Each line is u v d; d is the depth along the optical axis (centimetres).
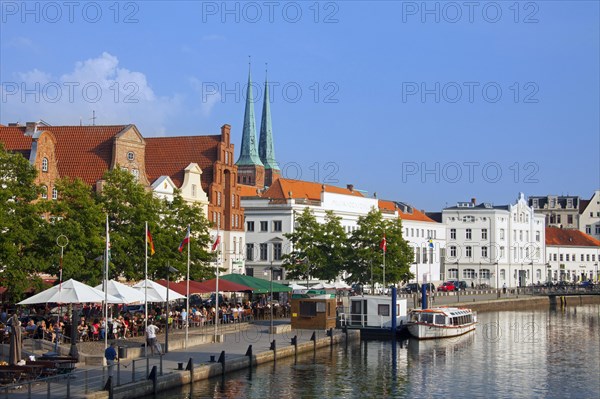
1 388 4056
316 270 11144
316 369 6494
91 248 7219
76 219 7269
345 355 7369
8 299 7475
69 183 7569
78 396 4388
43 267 6625
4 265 6431
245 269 13588
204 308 8350
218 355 6250
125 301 6134
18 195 6631
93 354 5609
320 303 8450
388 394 5709
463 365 7044
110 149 10156
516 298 15088
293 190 14250
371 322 8856
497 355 7712
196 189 11619
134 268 7894
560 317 12762
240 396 5347
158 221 8312
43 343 5688
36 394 4375
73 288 5703
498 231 18975
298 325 8506
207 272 8800
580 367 7012
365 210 15562
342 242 11325
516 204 19662
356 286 12775
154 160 11975
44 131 8638
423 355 7581
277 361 6738
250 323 8844
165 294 6675
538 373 6688
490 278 18788
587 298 17850
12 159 6725
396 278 11525
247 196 13850
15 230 6444
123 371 5272
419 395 5706
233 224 12644
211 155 12225
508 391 5916
